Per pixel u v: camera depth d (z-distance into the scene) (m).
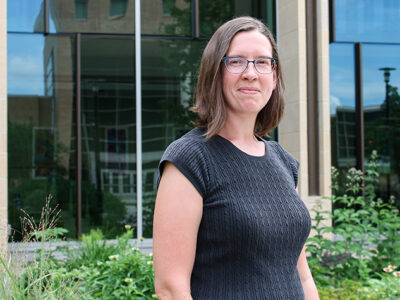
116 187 7.48
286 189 1.53
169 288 1.35
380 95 7.98
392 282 4.45
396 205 7.86
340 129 7.83
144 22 7.61
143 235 7.44
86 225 7.34
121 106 7.54
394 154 7.95
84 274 4.12
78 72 7.34
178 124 7.64
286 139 7.06
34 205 7.24
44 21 7.40
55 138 7.38
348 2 7.92
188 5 7.71
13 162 7.25
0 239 3.61
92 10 7.53
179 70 7.67
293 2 6.86
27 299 3.07
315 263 5.36
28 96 7.35
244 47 1.48
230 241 1.39
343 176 7.76
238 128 1.54
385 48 8.00
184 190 1.38
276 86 1.72
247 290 1.38
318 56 6.94
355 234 5.56
